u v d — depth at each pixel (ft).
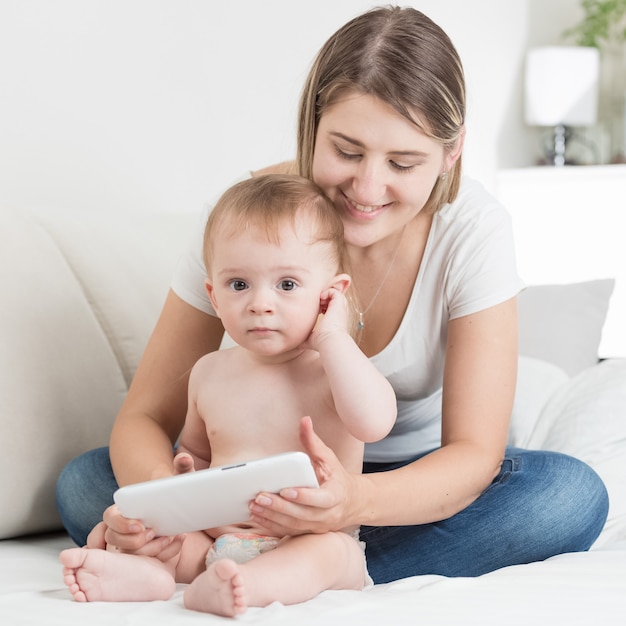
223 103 8.22
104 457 4.89
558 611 3.34
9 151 6.78
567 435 6.30
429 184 4.36
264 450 4.21
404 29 4.24
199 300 5.09
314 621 3.15
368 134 4.16
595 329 8.25
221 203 4.27
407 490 4.05
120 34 7.45
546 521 4.41
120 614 3.26
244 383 4.33
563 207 11.24
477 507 4.45
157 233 6.71
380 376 4.01
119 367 5.83
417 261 4.88
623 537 5.30
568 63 11.55
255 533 3.95
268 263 4.04
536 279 11.38
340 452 4.19
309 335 4.13
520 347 7.89
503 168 11.82
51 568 4.38
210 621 3.18
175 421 5.06
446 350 4.96
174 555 3.84
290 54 8.73
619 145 13.03
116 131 7.45
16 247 5.54
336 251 4.25
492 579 3.87
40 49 6.93
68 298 5.62
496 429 4.52
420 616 3.23
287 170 5.10
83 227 6.18
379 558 4.53
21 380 5.14
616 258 11.10
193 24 7.95
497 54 11.51
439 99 4.20
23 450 5.04
